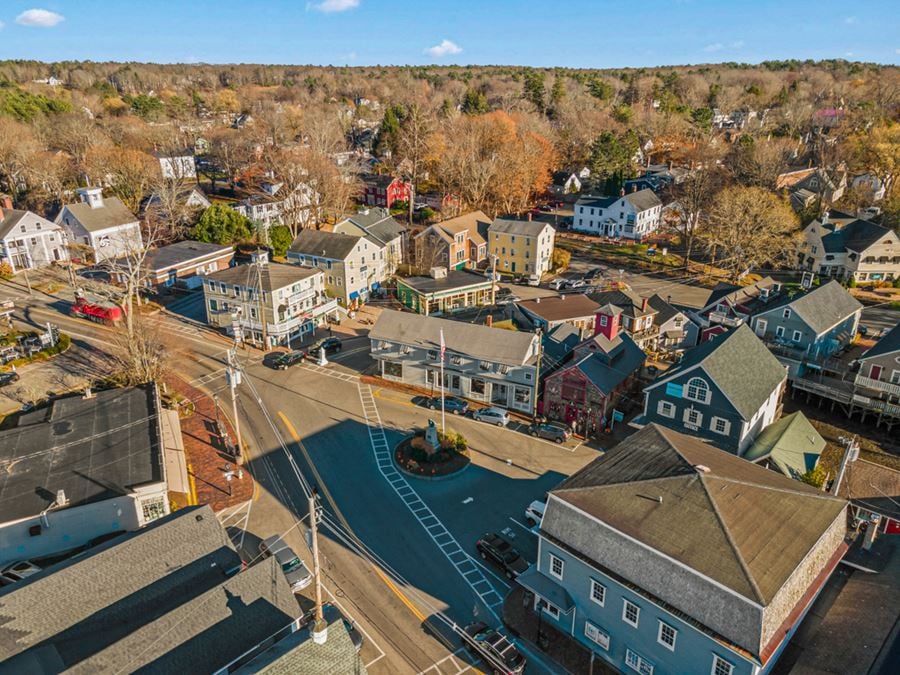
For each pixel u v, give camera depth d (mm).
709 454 35625
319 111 188250
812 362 60844
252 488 44812
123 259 91062
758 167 120500
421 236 98500
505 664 29953
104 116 182250
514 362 54594
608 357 53781
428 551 38750
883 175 122562
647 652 29250
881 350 54219
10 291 81562
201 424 53219
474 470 47188
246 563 36969
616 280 93125
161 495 39781
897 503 40062
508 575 36750
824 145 146250
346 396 58750
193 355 66562
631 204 114688
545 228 96625
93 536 38531
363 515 42094
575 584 31797
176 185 108000
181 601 29953
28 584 29031
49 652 26672
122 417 47188
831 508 31500
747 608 25297
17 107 149625
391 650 31531
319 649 25938
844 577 32375
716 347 48812
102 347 66562
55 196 116812
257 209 112625
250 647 27609
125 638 26375
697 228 110688
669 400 48656
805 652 27594
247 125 184000
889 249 89062
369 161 166375
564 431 51250
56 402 49938
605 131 156250
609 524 30062
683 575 27281
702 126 169875
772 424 51062
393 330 60562
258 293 67500
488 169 124750
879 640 26359
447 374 58562
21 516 36219
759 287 73812
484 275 85812
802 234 92500
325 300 76312
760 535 28516
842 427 54594
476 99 184375
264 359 66125
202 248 93625
